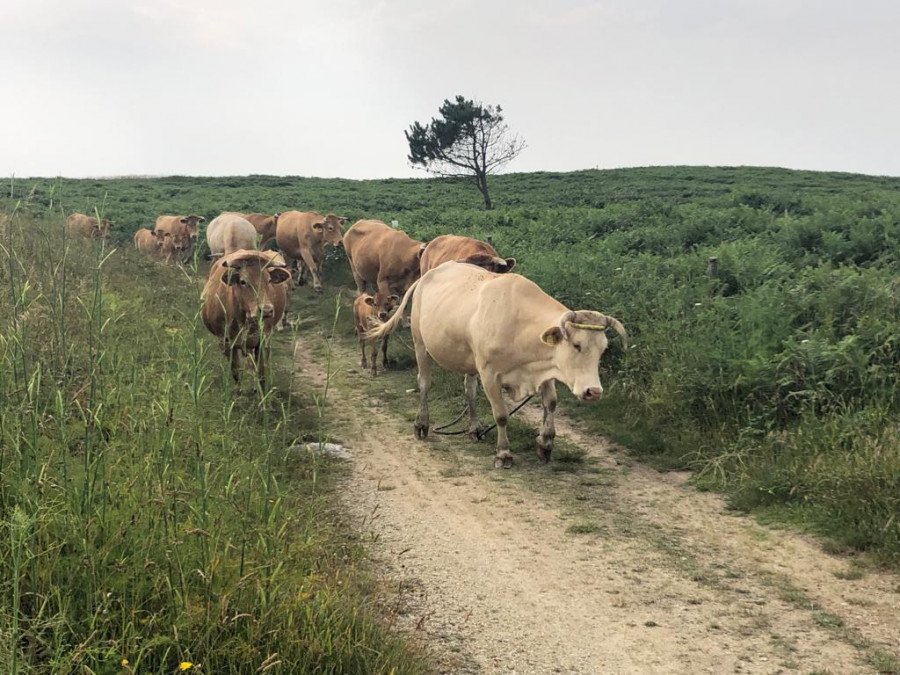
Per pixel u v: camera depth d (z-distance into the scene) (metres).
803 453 8.10
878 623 5.49
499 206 45.12
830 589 6.02
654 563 6.56
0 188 37.09
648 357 11.16
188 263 23.08
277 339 16.33
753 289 13.18
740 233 20.80
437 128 43.94
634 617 5.67
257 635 4.04
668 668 5.01
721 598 5.94
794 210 30.12
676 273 15.14
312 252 22.03
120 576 4.11
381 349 14.05
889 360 9.34
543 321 8.60
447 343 9.57
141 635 3.91
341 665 4.19
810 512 7.25
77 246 13.62
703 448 9.10
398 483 8.50
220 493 5.33
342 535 6.86
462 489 8.37
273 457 8.08
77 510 4.41
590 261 16.22
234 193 50.47
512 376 8.98
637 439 9.70
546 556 6.70
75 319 8.15
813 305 11.20
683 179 57.34
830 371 9.03
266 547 4.77
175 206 38.78
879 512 6.83
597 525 7.36
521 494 8.21
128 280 14.24
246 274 9.22
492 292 9.02
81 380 6.51
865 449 7.57
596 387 8.16
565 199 47.00
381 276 17.20
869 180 57.78
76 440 5.68
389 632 4.82
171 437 5.11
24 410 4.99
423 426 10.16
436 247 15.47
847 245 16.66
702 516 7.57
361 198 49.47
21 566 3.91
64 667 3.52
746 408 9.31
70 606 3.94
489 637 5.35
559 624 5.56
